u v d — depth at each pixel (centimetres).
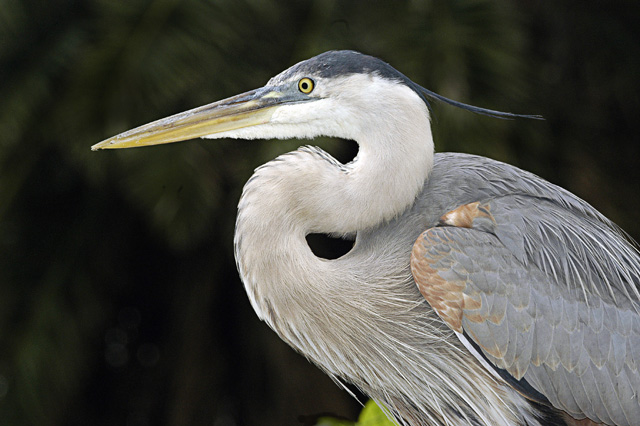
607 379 557
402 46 916
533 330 546
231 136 589
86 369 1102
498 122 901
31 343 981
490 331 541
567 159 1059
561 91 1085
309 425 1069
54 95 1005
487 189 596
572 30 1108
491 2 919
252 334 1111
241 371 1120
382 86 559
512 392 578
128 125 874
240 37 983
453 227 560
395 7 961
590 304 564
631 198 1088
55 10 1053
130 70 877
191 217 890
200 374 1092
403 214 584
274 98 580
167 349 1138
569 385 554
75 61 991
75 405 1161
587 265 579
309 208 553
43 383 979
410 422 616
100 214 1070
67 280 1027
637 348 566
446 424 592
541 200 609
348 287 561
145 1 927
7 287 1012
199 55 920
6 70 1028
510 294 545
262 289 550
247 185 559
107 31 925
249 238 549
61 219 1061
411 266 552
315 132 579
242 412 1123
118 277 1099
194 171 905
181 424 1070
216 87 959
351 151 1055
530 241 567
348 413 1084
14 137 976
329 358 569
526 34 1040
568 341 552
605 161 1102
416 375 577
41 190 1062
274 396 1092
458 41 893
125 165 911
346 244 1125
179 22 918
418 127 561
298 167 555
